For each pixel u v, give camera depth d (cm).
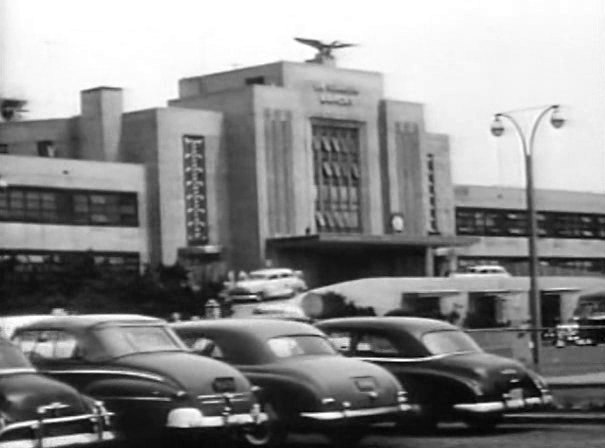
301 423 1822
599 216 13425
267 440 1839
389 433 2161
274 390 1841
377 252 11694
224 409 1727
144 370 1727
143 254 10475
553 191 13000
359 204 11769
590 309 7875
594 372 3500
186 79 12075
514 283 9544
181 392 1703
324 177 11525
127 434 1712
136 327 1819
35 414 1541
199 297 9388
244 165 10919
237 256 10906
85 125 10931
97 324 1795
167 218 10525
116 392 1723
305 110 11375
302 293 8812
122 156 10812
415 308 8631
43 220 9844
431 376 2069
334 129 11662
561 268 12712
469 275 9488
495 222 12900
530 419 2381
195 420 1692
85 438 1587
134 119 10750
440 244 11631
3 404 1527
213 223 10825
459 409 2047
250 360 1877
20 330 1827
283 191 11075
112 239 10269
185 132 10738
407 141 12119
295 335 1930
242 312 6662
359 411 1847
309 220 11250
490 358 2111
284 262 10962
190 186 10706
